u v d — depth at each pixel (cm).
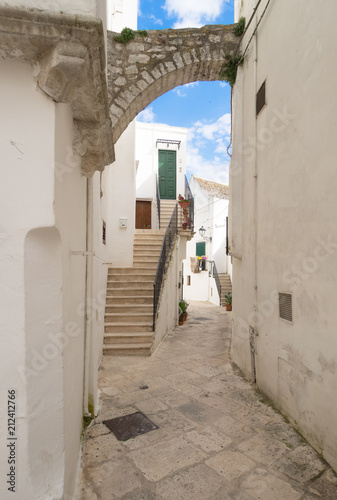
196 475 245
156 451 277
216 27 504
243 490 229
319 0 275
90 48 135
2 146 137
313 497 222
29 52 133
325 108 267
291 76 332
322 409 268
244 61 500
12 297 140
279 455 271
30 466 144
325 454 262
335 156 253
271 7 390
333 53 254
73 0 136
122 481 238
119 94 477
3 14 118
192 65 503
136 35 484
